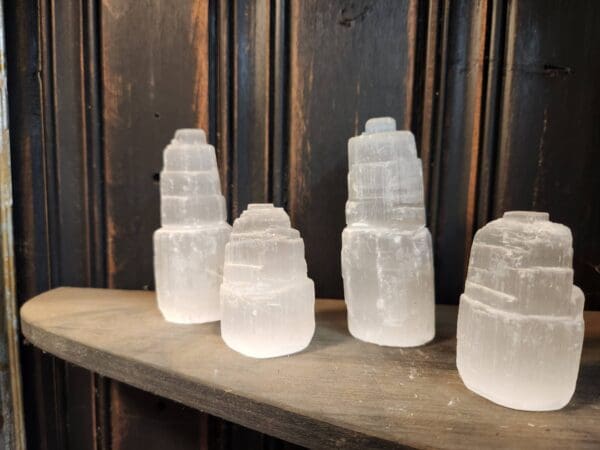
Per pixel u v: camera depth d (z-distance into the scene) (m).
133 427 0.37
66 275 0.39
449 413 0.18
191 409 0.36
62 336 0.26
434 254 0.32
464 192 0.32
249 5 0.33
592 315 0.30
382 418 0.17
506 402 0.18
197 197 0.29
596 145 0.30
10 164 0.37
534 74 0.30
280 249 0.24
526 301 0.18
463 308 0.20
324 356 0.24
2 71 0.36
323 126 0.33
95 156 0.37
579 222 0.30
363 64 0.32
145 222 0.37
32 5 0.37
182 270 0.28
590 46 0.29
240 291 0.24
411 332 0.25
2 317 0.37
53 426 0.39
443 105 0.31
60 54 0.37
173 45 0.35
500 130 0.31
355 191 0.26
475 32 0.30
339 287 0.34
